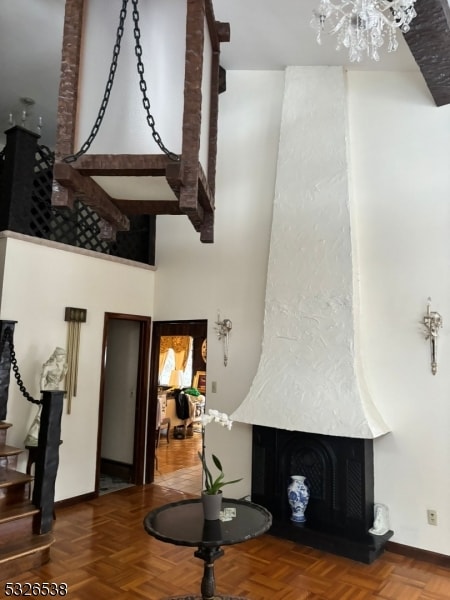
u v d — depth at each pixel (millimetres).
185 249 5363
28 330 4277
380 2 2260
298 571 3264
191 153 1612
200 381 9531
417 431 3631
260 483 4117
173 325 5414
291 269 4188
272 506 4008
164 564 3307
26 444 3988
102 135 1667
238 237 4879
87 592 2881
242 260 4816
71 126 1657
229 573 3209
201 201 1938
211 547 2197
